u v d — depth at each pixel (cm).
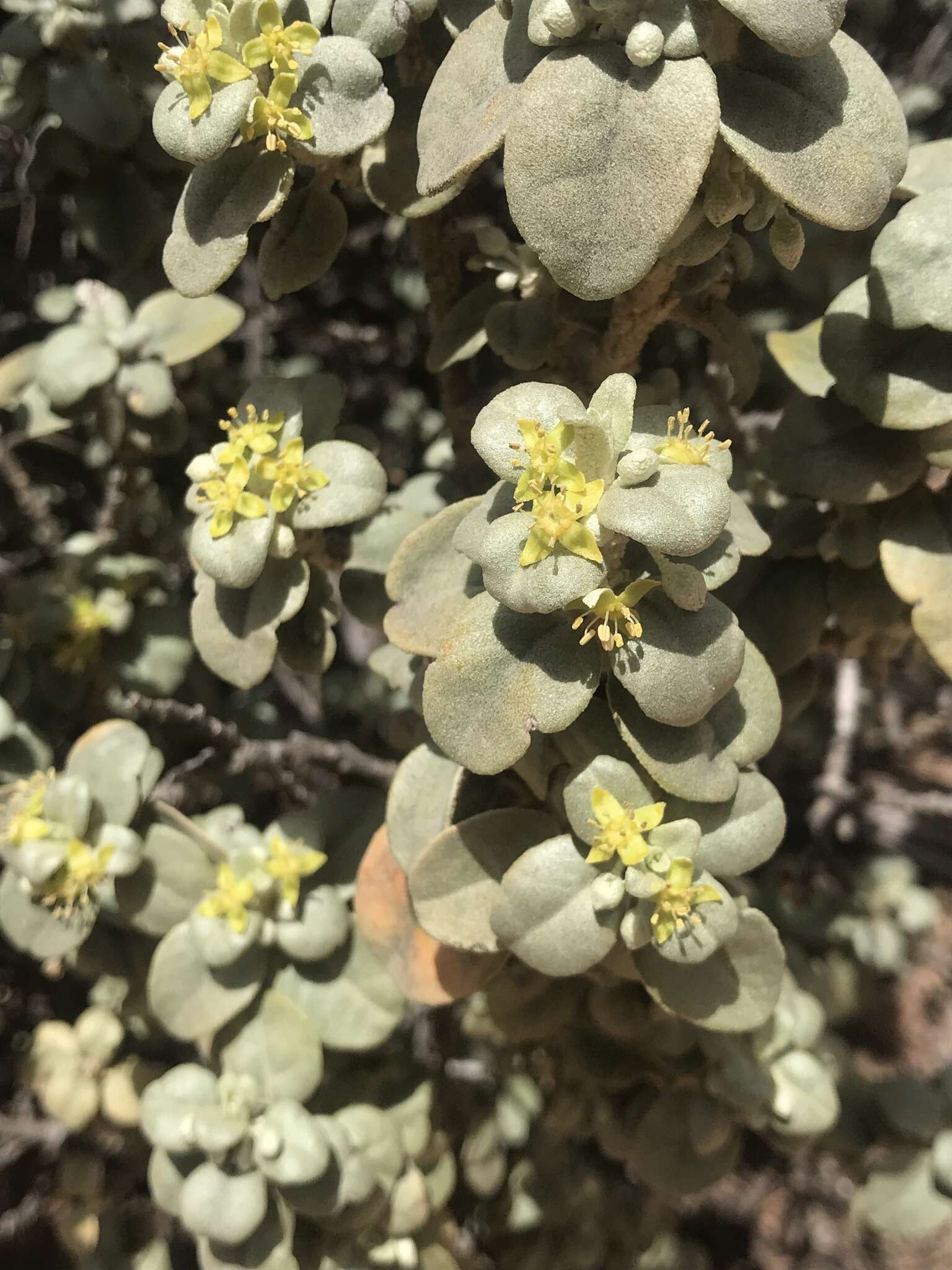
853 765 29
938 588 12
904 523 13
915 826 30
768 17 8
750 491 16
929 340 12
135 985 15
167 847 14
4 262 24
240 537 11
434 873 11
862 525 13
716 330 12
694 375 21
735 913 10
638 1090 16
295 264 12
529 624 10
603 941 10
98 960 15
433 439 22
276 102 9
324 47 10
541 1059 19
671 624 9
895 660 27
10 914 14
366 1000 14
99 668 18
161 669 18
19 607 18
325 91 10
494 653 10
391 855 13
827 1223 30
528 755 11
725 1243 30
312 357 25
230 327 17
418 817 12
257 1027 14
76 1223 20
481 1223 21
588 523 9
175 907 14
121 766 14
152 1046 20
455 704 10
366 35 10
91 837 14
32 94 16
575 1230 20
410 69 12
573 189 8
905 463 12
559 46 8
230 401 22
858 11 17
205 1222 13
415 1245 15
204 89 9
